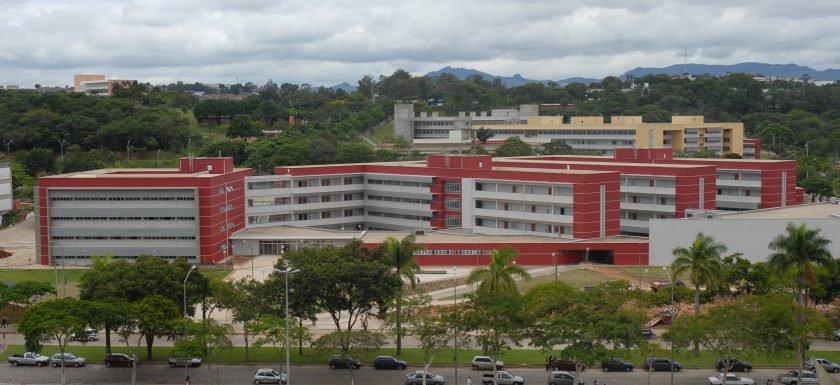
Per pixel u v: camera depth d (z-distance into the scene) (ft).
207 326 407.03
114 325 415.03
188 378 394.11
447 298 565.94
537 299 415.85
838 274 482.28
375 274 444.55
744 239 642.22
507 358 441.27
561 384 396.37
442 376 412.98
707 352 454.40
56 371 423.64
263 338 431.43
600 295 406.82
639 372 419.54
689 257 451.12
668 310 505.25
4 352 453.17
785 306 389.39
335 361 426.10
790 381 396.57
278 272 432.25
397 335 437.58
